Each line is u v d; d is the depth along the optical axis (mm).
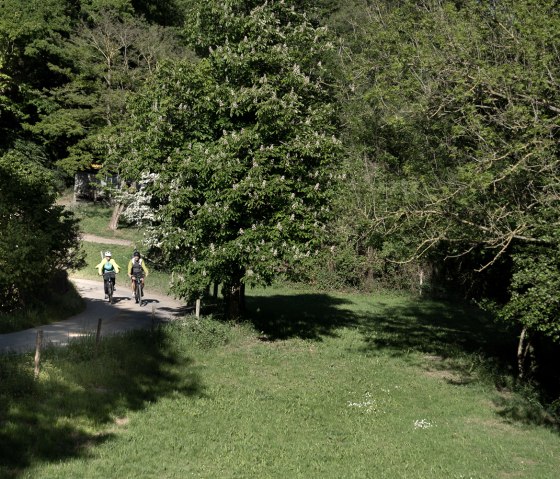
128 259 35531
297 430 13375
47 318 20062
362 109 22672
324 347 21312
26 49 41094
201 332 19719
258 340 21203
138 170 20000
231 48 20422
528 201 14086
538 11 14336
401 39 19078
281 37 20844
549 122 13047
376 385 17250
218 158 18422
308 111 20938
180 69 20203
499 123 13773
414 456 12180
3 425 11023
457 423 14508
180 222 20891
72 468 10180
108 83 41125
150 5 49250
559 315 12930
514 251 14867
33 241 19688
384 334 24469
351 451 12312
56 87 44531
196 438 12344
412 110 16312
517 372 18922
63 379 13500
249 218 19922
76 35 45219
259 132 19375
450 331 26188
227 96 19656
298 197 20141
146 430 12430
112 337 17375
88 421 12141
